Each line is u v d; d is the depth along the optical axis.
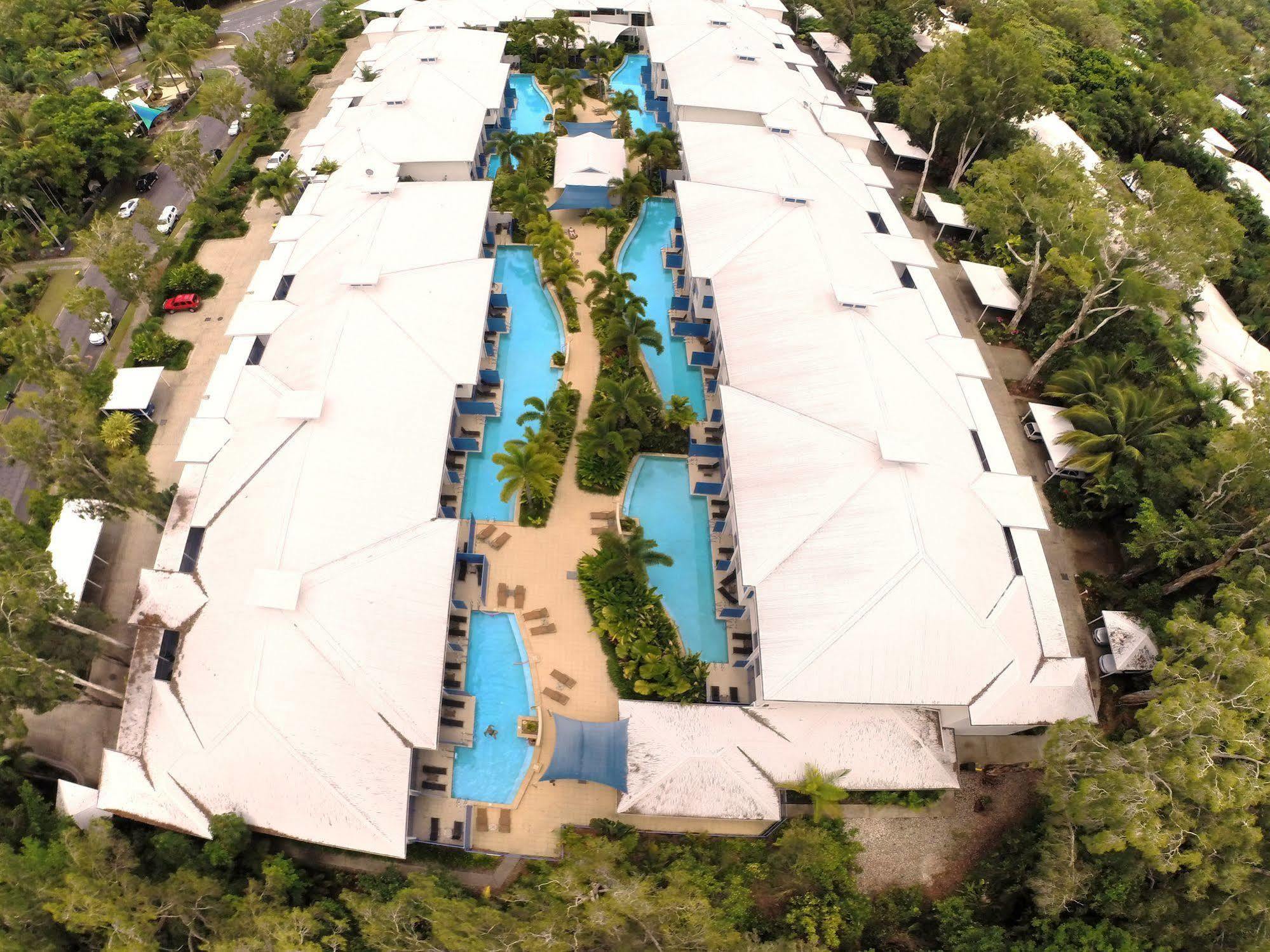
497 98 67.50
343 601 34.25
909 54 82.94
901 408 41.00
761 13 87.31
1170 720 27.33
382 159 60.91
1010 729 35.88
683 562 42.16
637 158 68.00
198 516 38.50
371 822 30.92
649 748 33.59
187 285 55.16
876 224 59.16
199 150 61.28
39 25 76.88
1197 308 55.12
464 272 49.41
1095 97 79.31
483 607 39.44
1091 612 41.41
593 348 52.12
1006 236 53.28
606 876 27.75
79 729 36.03
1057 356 52.25
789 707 35.00
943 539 36.34
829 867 31.05
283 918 27.17
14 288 55.53
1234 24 112.06
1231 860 26.42
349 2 97.25
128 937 25.41
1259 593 32.97
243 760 31.62
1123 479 42.34
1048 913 29.41
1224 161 74.75
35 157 59.59
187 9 91.81
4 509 35.19
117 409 46.03
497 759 35.38
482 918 27.08
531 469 40.62
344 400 40.34
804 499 37.53
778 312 46.09
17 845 30.95
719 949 26.39
